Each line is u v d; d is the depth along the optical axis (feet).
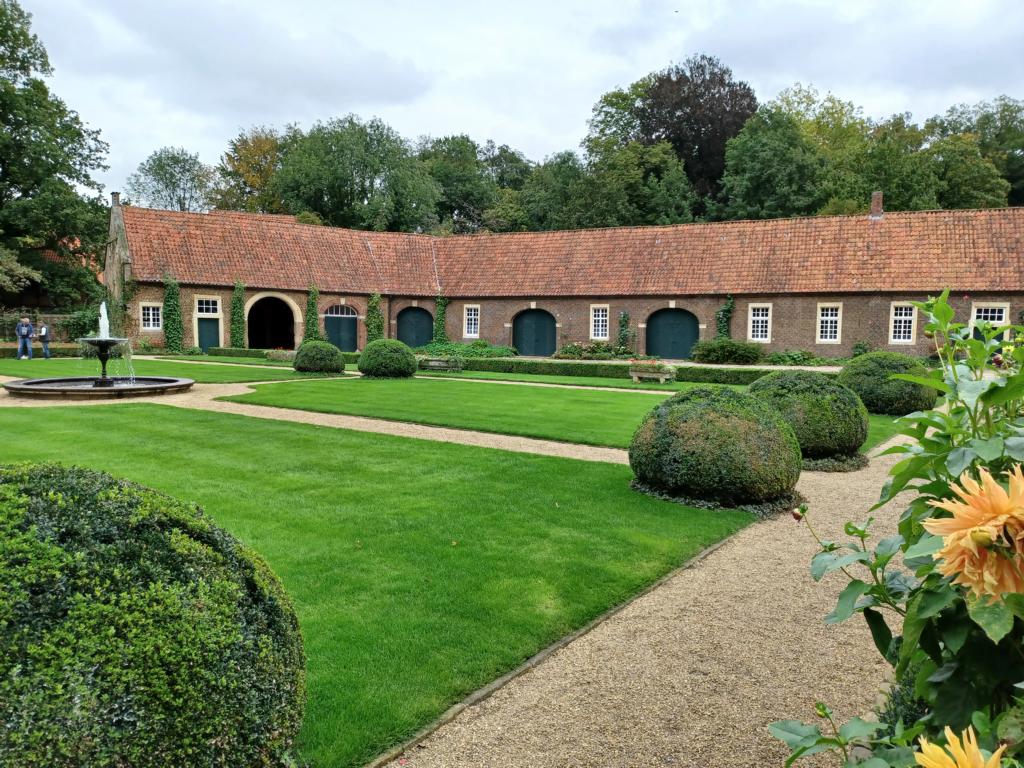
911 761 5.33
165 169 224.33
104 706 6.21
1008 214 98.27
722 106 178.50
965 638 5.98
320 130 182.09
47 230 121.08
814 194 149.07
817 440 34.04
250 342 136.87
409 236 133.80
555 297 118.32
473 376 81.51
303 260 122.72
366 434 38.09
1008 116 180.86
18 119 116.78
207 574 7.58
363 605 16.10
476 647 14.30
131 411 44.62
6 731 5.81
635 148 172.55
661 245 116.78
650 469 26.37
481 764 10.69
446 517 22.88
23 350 95.04
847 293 100.73
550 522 22.72
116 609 6.61
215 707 6.88
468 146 230.48
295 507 23.66
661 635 15.34
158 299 110.93
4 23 115.14
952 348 9.00
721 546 21.50
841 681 13.41
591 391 64.23
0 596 6.21
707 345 102.73
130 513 7.63
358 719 11.66
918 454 7.32
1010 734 4.70
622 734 11.53
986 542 4.51
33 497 7.29
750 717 12.11
